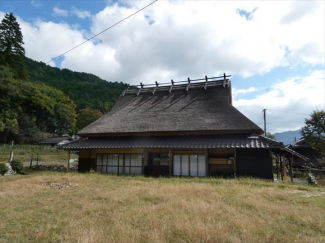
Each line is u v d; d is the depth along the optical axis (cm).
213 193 888
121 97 2595
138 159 1883
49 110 5522
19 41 5631
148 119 2039
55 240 455
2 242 454
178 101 2208
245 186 1108
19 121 4916
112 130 2000
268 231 486
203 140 1700
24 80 5825
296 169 2984
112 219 568
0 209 687
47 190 1003
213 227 491
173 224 523
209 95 2152
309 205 739
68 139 4853
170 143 1711
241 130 1655
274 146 1465
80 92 9294
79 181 1295
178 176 1711
